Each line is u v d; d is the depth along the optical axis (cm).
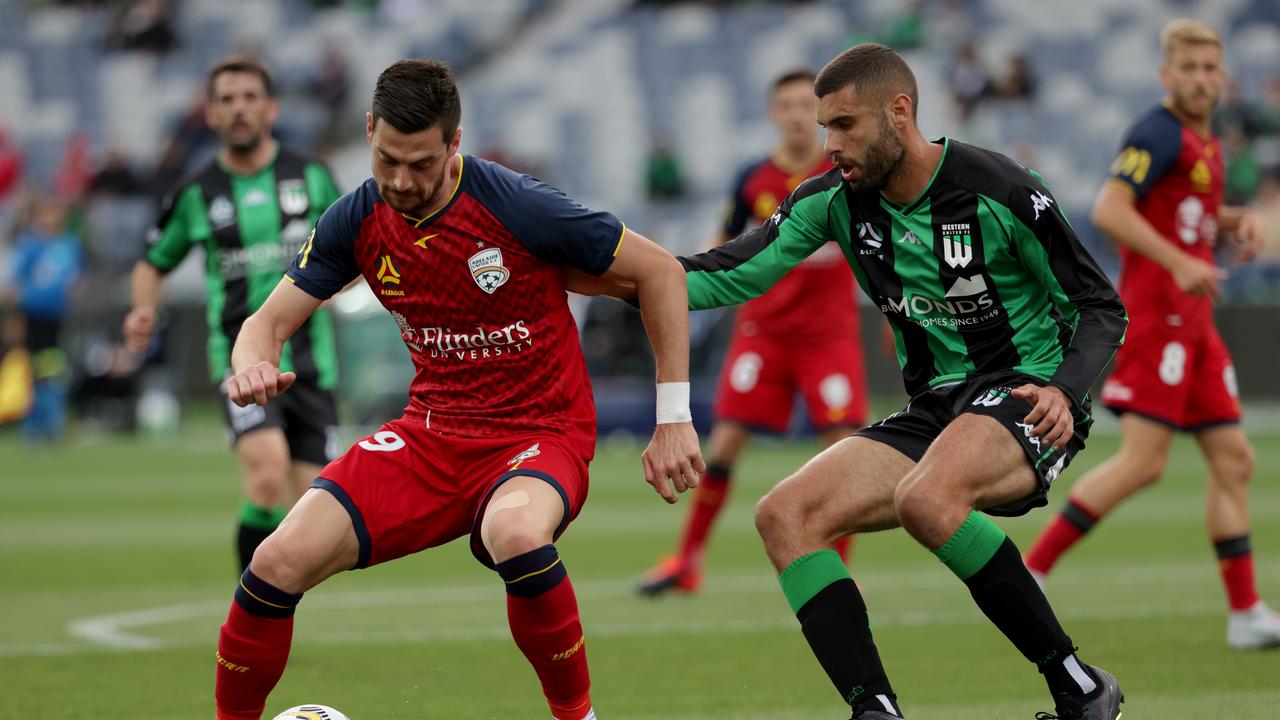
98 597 2978
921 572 3328
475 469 1521
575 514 1514
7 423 7506
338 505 1477
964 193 1591
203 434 7662
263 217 2483
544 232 1486
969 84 9294
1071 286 1590
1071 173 9269
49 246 6962
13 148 10119
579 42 10419
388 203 1456
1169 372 2388
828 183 1681
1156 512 4603
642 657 2273
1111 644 2333
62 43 10550
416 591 3102
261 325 1538
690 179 9612
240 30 10675
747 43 10162
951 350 1661
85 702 1920
